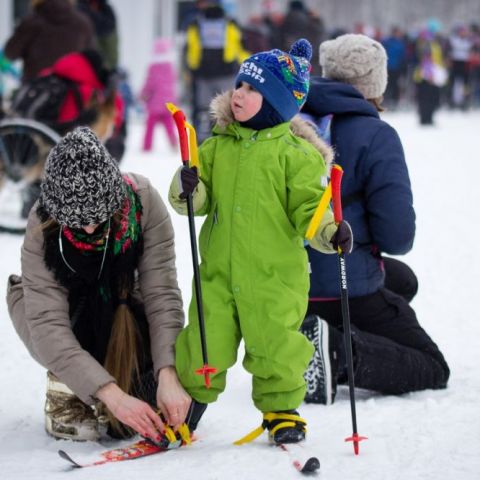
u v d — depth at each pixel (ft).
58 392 22.33
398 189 25.29
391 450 20.95
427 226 53.98
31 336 21.22
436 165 82.12
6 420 24.31
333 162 25.50
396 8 405.18
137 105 130.11
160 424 20.68
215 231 21.21
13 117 49.14
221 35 83.41
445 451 20.86
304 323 24.66
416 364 25.63
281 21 127.75
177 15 162.30
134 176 21.99
